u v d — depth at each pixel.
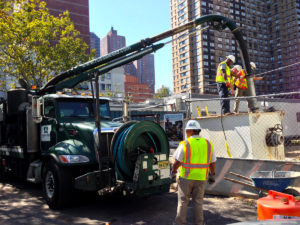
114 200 6.62
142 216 5.40
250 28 145.38
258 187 5.00
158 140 5.93
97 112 5.63
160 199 6.58
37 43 20.14
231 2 140.00
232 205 5.95
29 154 7.37
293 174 5.11
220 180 6.77
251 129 7.93
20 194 7.38
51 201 5.98
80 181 5.61
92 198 6.85
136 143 5.66
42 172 6.52
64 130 6.54
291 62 144.12
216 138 8.80
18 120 7.62
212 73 128.88
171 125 10.25
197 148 4.19
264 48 150.12
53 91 7.61
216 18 7.45
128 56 7.31
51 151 6.10
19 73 19.11
